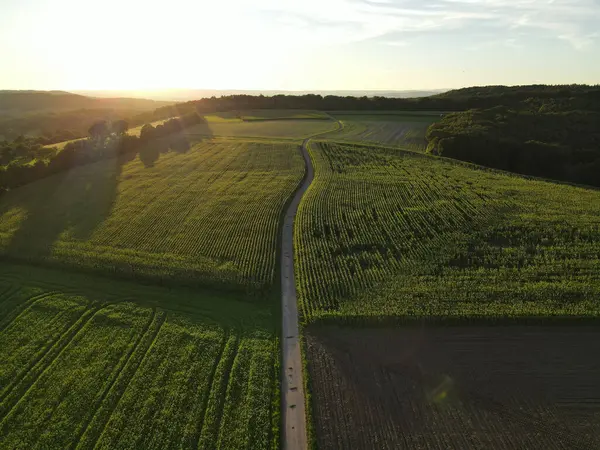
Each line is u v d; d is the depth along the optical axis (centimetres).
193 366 2553
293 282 3459
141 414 2244
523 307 2997
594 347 2648
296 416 2225
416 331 2827
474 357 2586
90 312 3097
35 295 3316
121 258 3809
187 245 4053
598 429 2108
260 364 2550
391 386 2373
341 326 2873
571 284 3278
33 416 2275
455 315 2891
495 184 5653
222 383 2431
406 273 3500
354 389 2358
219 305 3148
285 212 4903
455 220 4488
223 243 4075
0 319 3050
